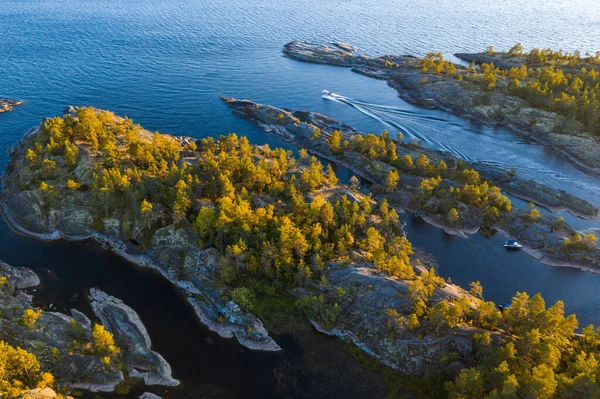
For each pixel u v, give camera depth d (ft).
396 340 346.33
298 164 606.14
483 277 452.35
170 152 564.30
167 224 460.14
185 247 438.40
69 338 342.85
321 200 475.31
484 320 352.49
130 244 454.40
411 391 323.16
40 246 460.14
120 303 395.75
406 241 440.45
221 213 417.90
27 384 297.53
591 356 299.58
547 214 545.44
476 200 541.34
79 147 555.69
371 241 435.12
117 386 321.32
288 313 385.50
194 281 415.85
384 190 590.96
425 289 359.25
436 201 549.13
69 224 472.44
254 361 349.00
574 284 447.83
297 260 417.69
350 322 371.15
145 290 413.80
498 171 637.71
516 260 480.64
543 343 303.07
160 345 360.07
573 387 271.28
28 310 338.95
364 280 387.75
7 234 472.03
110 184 474.90
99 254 453.58
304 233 433.48
